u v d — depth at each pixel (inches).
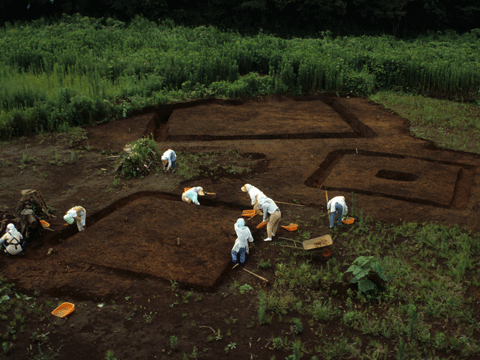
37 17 1424.7
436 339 252.8
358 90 981.8
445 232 363.3
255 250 353.4
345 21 1638.8
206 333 256.5
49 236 367.2
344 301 291.3
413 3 1640.0
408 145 642.8
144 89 853.2
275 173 529.3
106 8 1480.1
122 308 277.1
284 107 879.1
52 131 673.0
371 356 241.3
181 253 340.2
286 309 278.8
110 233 369.7
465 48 1270.9
